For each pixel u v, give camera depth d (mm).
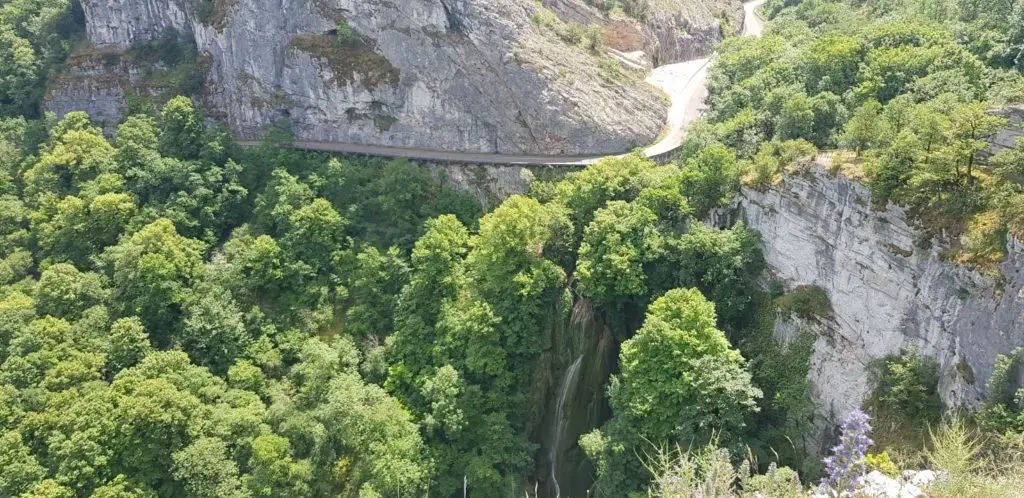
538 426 71188
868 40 75938
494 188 94750
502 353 68375
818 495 26375
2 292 82938
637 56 112062
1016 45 65812
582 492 66375
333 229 87688
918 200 49688
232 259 87062
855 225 54625
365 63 103188
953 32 73375
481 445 65312
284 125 105812
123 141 97750
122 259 80375
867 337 53969
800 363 57844
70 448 58406
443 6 97438
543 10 104250
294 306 83375
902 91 65062
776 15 143125
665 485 27688
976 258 45625
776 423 57469
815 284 59219
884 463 35500
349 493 64312
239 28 109000
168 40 120312
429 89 101062
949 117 51344
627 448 54062
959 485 26125
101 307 78188
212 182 95812
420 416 69125
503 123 98875
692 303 55781
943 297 47875
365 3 101750
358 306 82188
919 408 48719
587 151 95562
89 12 121750
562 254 75750
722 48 108812
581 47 104000
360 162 100375
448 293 76750
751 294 64250
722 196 68188
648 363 55469
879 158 52812
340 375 71000
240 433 66375
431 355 72812
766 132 73125
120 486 57500
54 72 121062
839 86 73125
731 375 52000
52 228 90125
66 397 64562
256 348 78500
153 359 68688
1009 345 42625
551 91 95000
